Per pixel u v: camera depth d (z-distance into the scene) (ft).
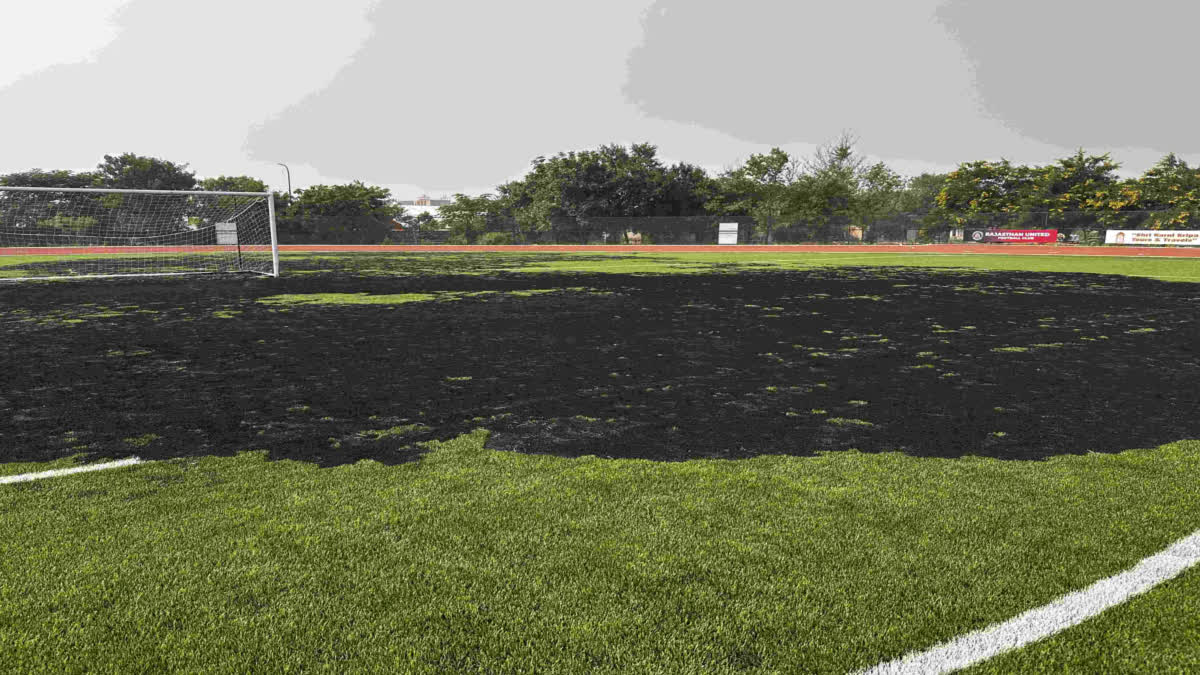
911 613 6.79
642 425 13.84
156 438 12.73
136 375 18.40
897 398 16.19
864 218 164.66
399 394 16.40
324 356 21.29
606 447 12.33
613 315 31.55
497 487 10.24
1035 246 126.11
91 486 10.18
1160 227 141.79
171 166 182.19
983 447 12.38
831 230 155.22
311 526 8.78
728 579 7.45
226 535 8.49
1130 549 8.14
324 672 5.89
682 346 23.34
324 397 16.08
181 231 115.65
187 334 25.61
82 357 20.93
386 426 13.65
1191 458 11.70
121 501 9.58
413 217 168.76
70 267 71.15
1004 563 7.80
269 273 61.31
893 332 26.43
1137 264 74.08
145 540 8.33
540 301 37.52
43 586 7.25
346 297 39.60
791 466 11.27
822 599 7.05
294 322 28.89
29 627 6.52
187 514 9.13
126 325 27.81
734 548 8.18
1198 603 6.93
